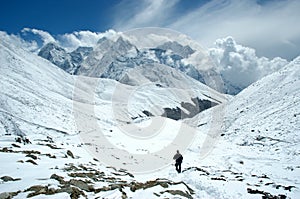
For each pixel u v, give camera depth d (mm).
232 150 27922
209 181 13328
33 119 38344
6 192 7277
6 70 68812
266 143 33000
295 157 24875
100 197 8266
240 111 59719
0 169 9711
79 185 8953
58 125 39500
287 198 11711
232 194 11609
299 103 45156
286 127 37125
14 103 41281
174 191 9828
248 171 19547
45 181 8672
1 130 31203
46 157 13094
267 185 13891
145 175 14625
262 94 63156
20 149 13422
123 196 8625
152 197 8977
